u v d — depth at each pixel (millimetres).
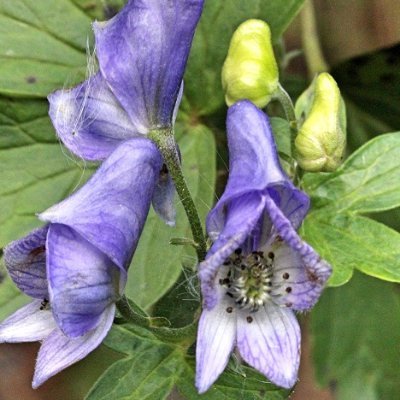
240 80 207
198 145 238
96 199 176
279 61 246
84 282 172
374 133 263
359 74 259
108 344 200
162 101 189
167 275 222
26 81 237
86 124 190
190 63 238
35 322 184
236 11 235
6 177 239
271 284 180
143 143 182
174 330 194
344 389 258
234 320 179
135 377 199
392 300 260
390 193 213
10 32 239
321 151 203
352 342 259
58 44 240
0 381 304
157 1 186
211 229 177
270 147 177
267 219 179
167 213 194
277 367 176
